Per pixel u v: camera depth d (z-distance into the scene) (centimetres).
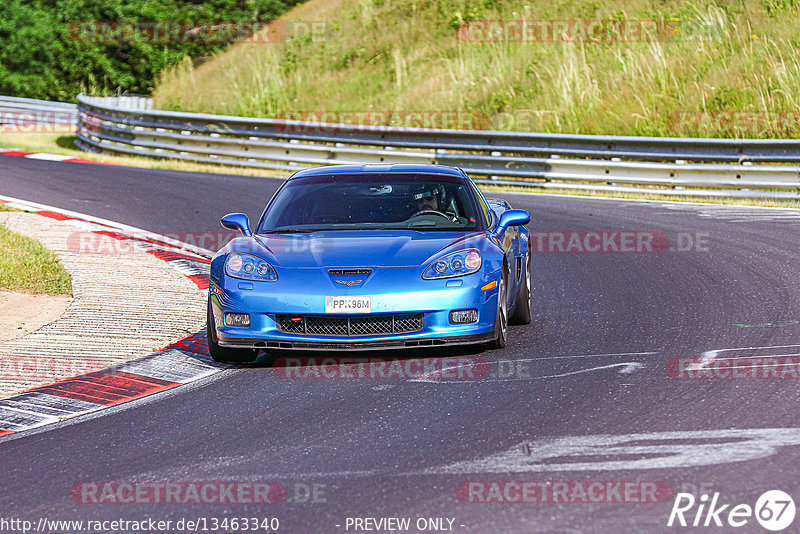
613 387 2067
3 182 6256
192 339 2731
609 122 7850
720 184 5884
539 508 1389
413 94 9675
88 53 12288
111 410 2069
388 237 2544
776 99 7344
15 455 1777
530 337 2677
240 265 2461
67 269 3656
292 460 1667
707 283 3394
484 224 2694
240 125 7850
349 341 2338
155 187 6238
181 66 11906
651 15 9494
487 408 1945
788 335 2541
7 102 11288
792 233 4438
